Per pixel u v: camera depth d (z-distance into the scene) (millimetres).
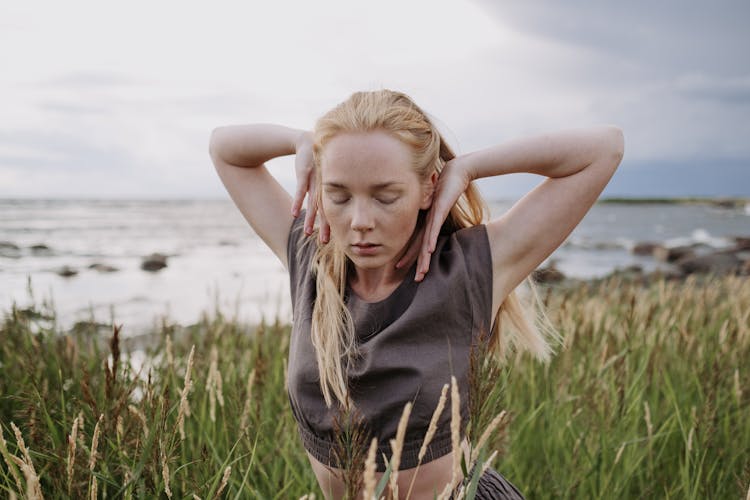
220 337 3389
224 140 1707
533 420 2664
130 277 14984
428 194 1404
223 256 21969
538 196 1462
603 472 2326
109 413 1713
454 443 1014
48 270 15789
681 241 31938
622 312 3730
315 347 1438
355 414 1276
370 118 1244
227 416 2150
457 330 1404
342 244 1324
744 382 2736
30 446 1780
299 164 1547
